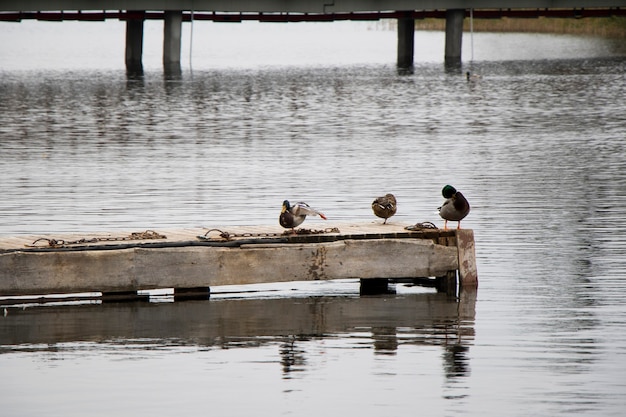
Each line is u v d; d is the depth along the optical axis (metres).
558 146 98.38
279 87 175.25
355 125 118.38
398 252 46.16
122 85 180.25
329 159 90.00
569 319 41.50
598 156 91.12
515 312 42.72
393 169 83.69
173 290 46.88
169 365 36.09
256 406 32.12
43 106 142.00
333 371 35.31
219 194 71.81
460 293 45.88
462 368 35.53
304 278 45.44
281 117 128.25
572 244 55.50
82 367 35.91
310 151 95.56
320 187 74.69
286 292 47.44
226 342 38.94
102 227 60.00
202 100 152.00
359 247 45.72
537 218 62.66
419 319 42.00
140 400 32.72
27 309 44.25
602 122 120.19
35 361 36.66
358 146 99.31
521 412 31.55
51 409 31.97
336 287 48.53
